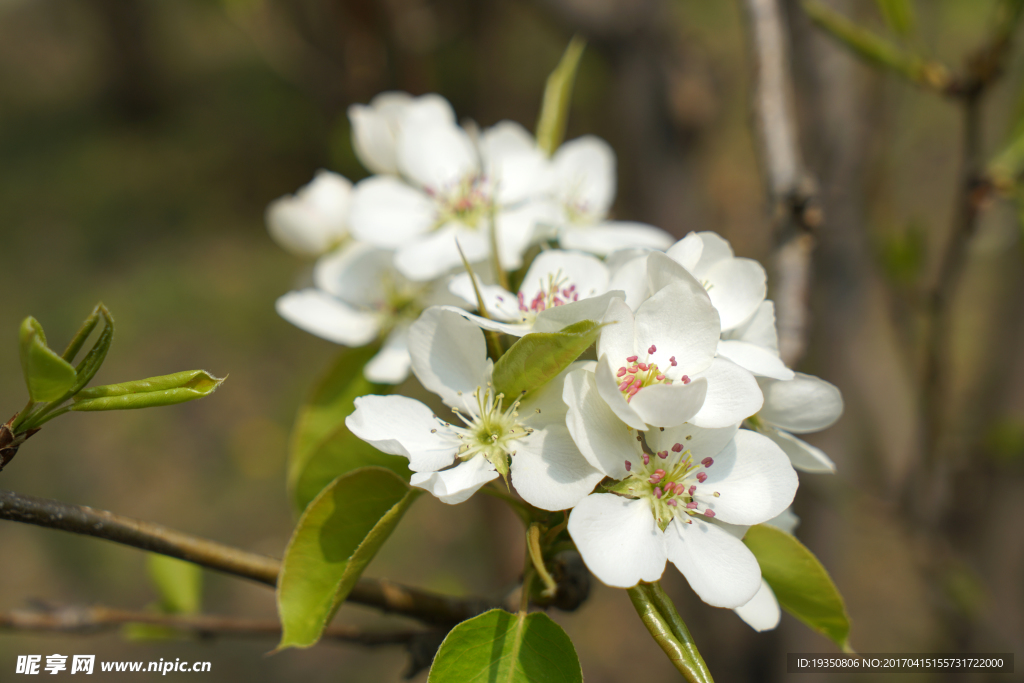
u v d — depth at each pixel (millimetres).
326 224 389
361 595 328
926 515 458
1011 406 488
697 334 316
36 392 294
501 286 344
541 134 378
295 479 349
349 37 593
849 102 449
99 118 2094
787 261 377
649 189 557
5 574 995
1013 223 480
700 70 570
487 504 624
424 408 323
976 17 974
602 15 544
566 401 309
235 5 680
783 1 446
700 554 312
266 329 1403
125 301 1448
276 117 1978
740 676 563
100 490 1113
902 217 666
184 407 1236
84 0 2074
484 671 308
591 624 950
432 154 375
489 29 813
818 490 465
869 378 488
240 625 397
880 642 822
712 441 318
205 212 1729
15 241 1618
